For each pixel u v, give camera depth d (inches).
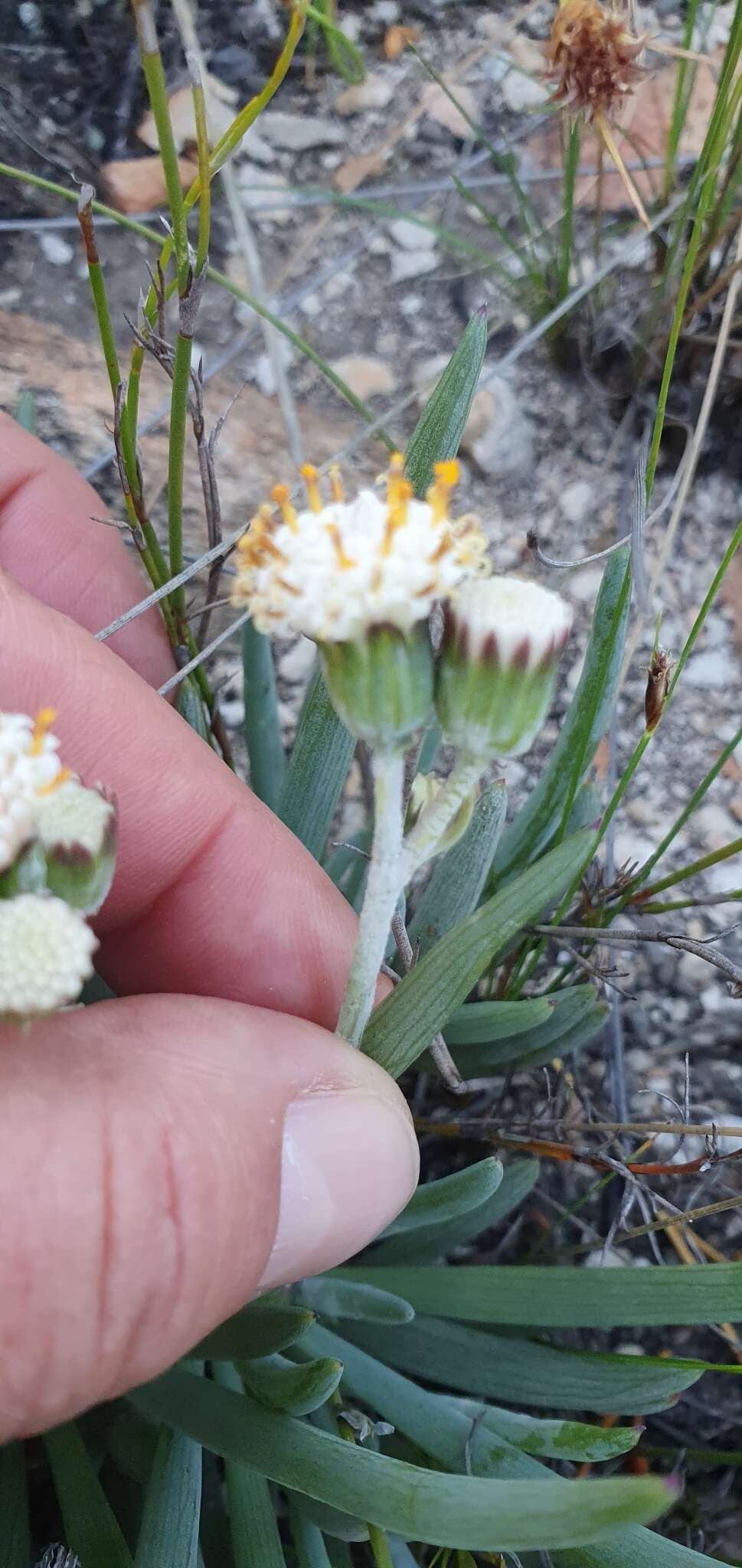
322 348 5.6
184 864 3.5
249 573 2.0
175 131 5.8
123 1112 2.3
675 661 5.1
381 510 2.0
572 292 5.4
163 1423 2.9
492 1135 3.8
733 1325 4.1
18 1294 2.1
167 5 6.1
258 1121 2.5
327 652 2.0
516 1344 3.3
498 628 1.9
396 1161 2.7
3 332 5.4
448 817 2.1
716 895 3.7
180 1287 2.3
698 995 4.7
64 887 2.0
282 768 4.3
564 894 4.0
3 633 3.3
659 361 5.3
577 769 3.4
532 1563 3.0
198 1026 2.6
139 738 3.4
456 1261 4.2
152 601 3.4
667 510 5.4
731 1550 3.8
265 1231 2.5
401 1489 2.2
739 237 4.7
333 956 3.6
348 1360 3.3
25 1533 3.1
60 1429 2.9
